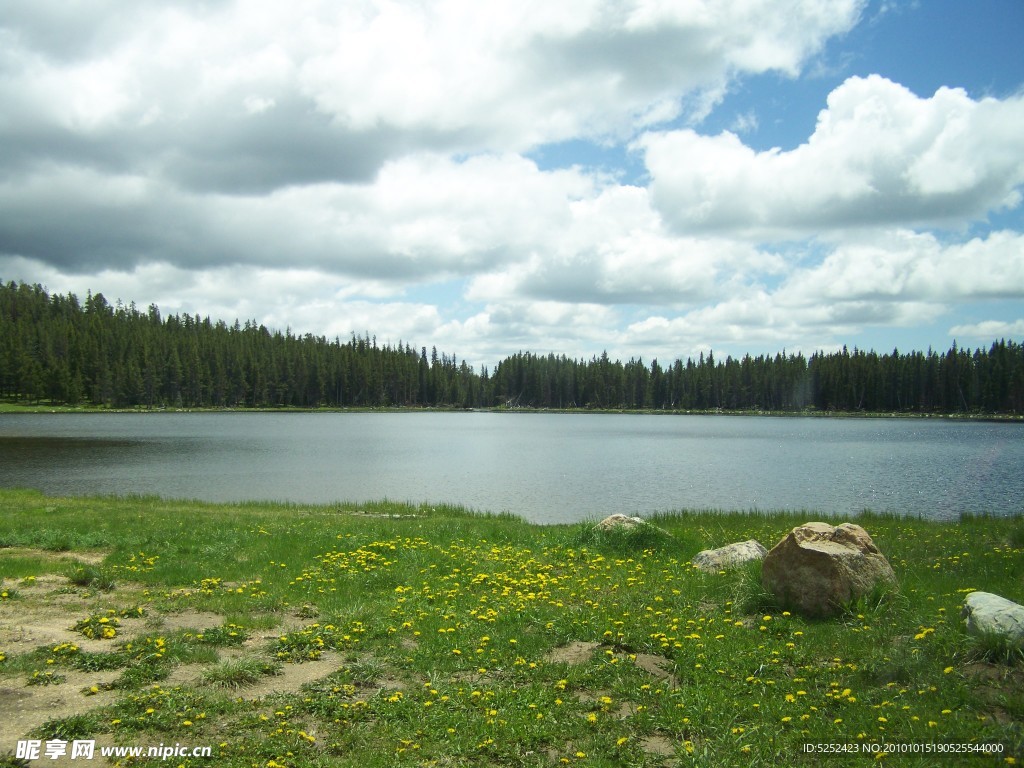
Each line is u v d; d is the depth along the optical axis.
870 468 47.94
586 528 15.54
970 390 145.88
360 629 8.74
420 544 15.06
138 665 7.41
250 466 47.00
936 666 6.89
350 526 18.27
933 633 7.61
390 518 22.08
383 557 13.76
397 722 6.21
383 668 7.53
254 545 15.06
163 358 141.88
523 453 60.59
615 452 62.16
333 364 166.62
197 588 11.35
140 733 5.95
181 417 117.31
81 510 21.61
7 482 36.88
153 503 25.59
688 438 83.62
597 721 6.16
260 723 6.15
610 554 14.15
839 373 159.12
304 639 8.32
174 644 8.04
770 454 60.22
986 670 6.77
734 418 150.88
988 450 63.75
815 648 7.74
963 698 6.25
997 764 5.22
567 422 130.50
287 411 154.38
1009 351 139.88
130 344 140.00
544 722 6.16
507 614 9.32
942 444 72.12
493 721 6.13
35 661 7.46
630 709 6.48
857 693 6.54
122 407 132.50
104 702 6.55
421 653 7.95
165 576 11.96
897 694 6.46
